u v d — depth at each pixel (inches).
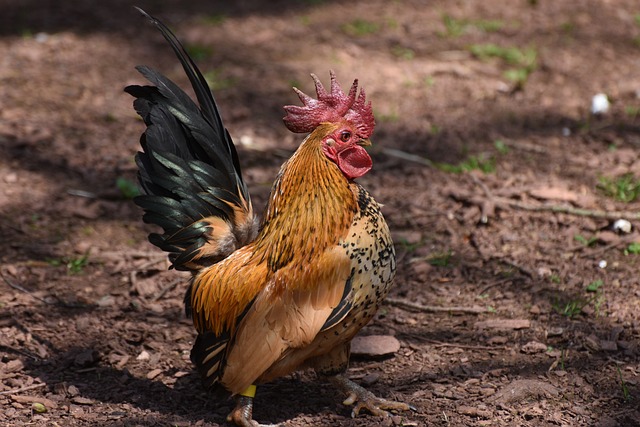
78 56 549.3
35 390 263.7
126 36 581.6
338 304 228.1
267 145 452.4
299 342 228.7
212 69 531.5
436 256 346.9
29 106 483.2
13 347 286.7
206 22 604.7
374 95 504.1
